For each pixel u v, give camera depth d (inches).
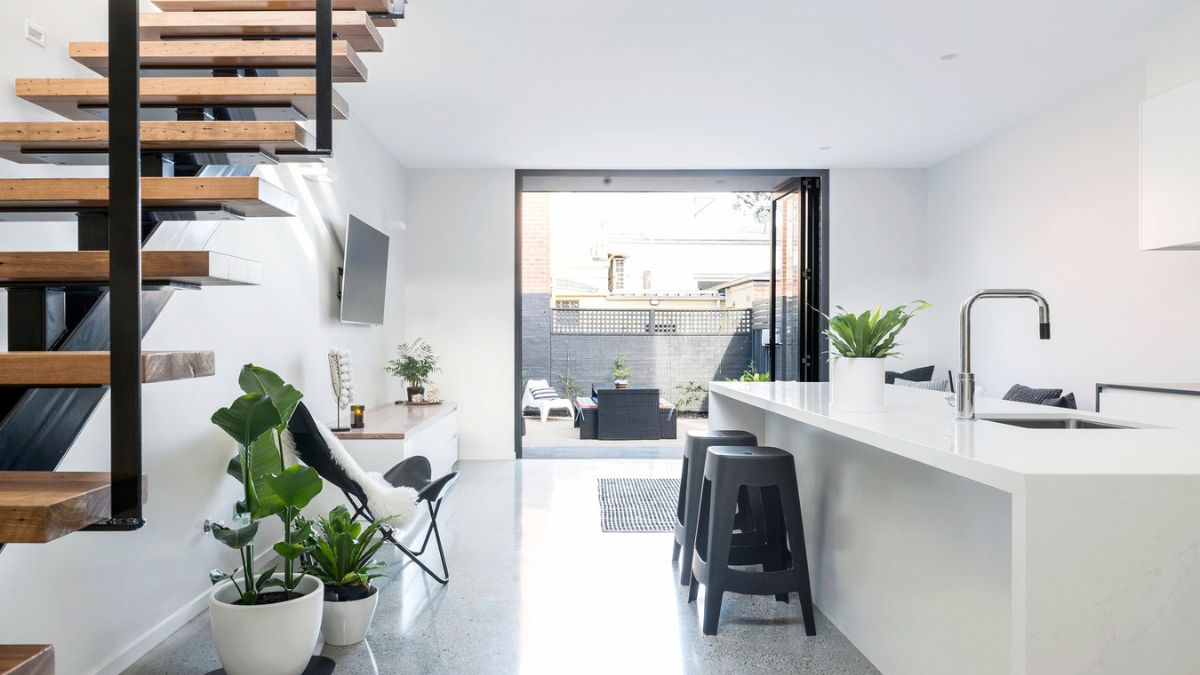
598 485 218.8
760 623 111.8
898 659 90.3
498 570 138.8
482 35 149.8
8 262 60.8
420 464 153.1
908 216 268.7
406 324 263.1
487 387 263.9
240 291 134.7
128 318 48.7
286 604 88.0
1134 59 164.7
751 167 266.5
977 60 165.0
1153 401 141.5
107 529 48.9
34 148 75.8
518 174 266.1
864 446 100.8
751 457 105.7
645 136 225.5
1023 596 49.0
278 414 87.3
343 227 195.5
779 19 143.5
